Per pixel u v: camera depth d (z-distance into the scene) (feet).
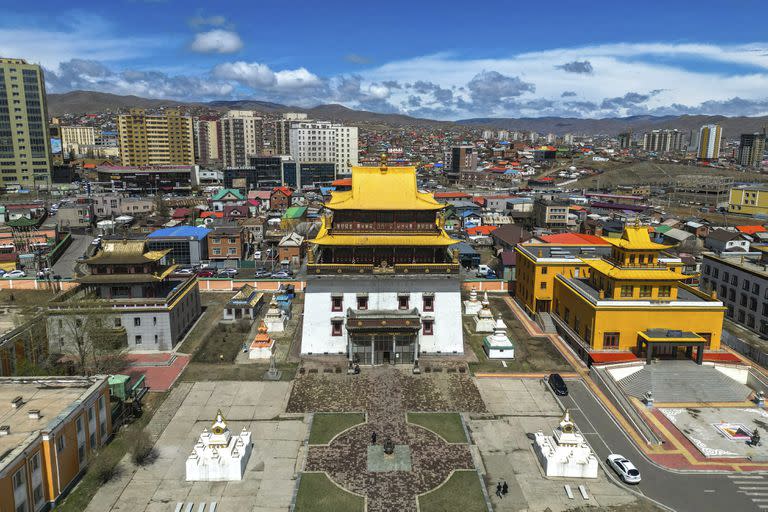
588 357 256.52
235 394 229.04
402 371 252.83
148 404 219.82
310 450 188.34
